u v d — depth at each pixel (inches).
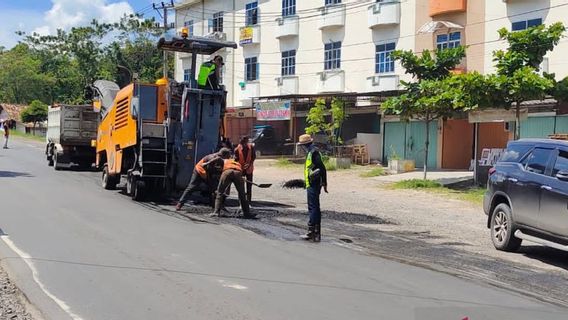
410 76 1178.6
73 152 1002.7
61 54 2874.0
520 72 706.2
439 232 505.0
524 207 401.4
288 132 1485.0
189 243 394.0
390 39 1238.9
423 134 1143.0
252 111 1551.4
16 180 779.4
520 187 407.5
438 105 799.7
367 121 1296.8
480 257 399.5
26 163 1099.3
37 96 3016.7
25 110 2534.5
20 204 547.8
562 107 898.7
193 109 600.4
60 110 985.5
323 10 1375.5
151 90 614.5
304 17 1450.5
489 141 1072.2
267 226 483.5
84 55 2487.7
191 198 634.8
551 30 736.3
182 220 494.0
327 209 628.1
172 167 603.5
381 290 293.0
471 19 1087.6
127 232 425.4
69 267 315.9
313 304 262.1
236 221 502.9
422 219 580.4
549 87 700.7
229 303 259.1
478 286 312.7
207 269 321.4
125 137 643.5
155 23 2443.4
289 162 1262.3
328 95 1221.1
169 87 610.5
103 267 318.0
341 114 1192.2
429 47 1158.3
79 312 242.8
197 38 621.3
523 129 960.9
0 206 530.3
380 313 252.4
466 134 1112.8
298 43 1469.0
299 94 1387.8
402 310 258.4
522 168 414.0
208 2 1787.6
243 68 1652.3
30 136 2327.8
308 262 353.4
